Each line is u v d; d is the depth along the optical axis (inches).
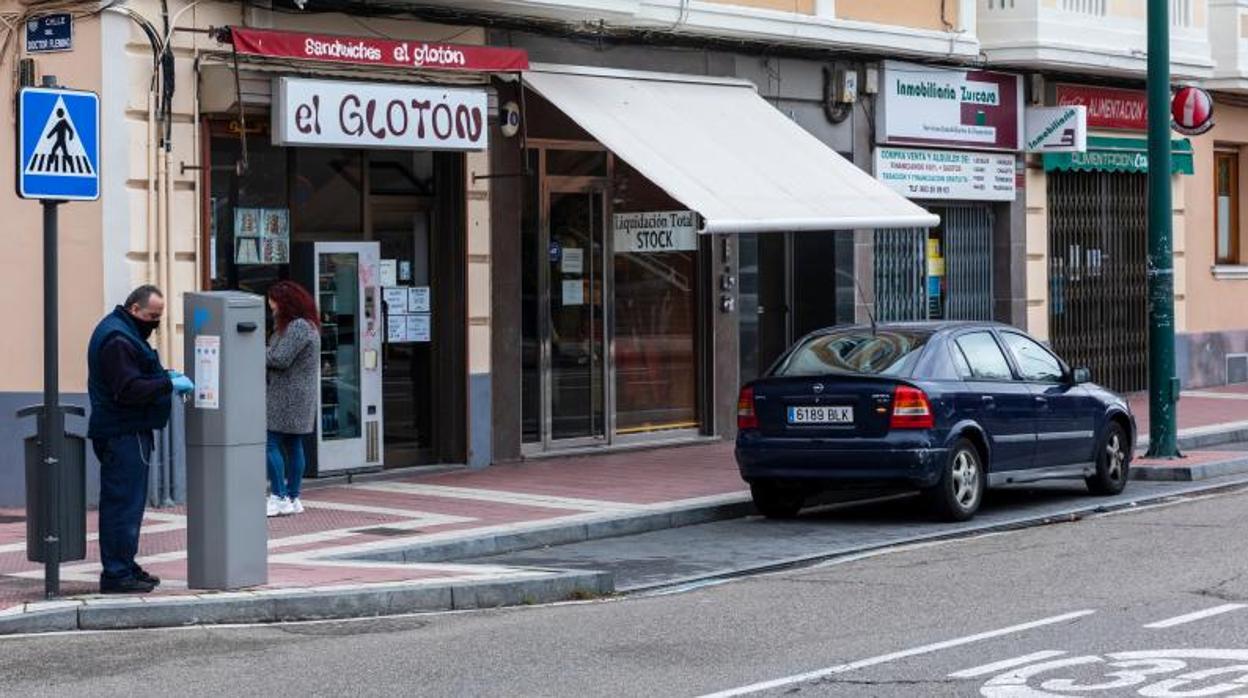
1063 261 1214.9
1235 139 1358.3
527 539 642.2
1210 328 1332.4
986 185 1137.4
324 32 773.9
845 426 671.8
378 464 803.4
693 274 967.0
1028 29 1114.1
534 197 879.1
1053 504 743.7
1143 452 916.6
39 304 723.4
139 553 596.7
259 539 514.9
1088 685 381.1
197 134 726.5
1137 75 1218.0
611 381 917.8
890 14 1044.5
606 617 492.4
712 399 967.6
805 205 850.8
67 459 500.7
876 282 1074.7
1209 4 1307.8
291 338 673.0
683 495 746.2
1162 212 862.5
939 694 376.5
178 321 721.0
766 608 499.8
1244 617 459.2
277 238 770.2
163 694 393.4
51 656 439.8
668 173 817.5
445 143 781.3
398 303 818.8
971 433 685.9
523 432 879.1
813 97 1010.7
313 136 733.3
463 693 390.0
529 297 879.7
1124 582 522.9
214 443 506.9
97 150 505.7
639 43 906.7
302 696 389.7
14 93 725.3
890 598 510.3
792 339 1052.5
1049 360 749.3
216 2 733.3
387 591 506.3
